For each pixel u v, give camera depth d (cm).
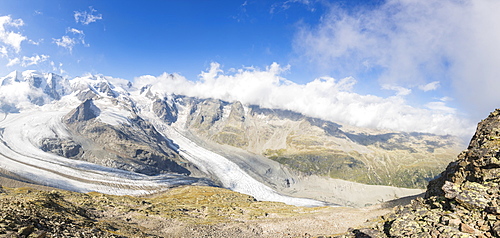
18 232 2542
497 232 2355
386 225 3775
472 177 3734
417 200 4322
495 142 3806
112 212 8650
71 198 9444
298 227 8050
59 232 3234
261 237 6962
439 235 2733
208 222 8881
